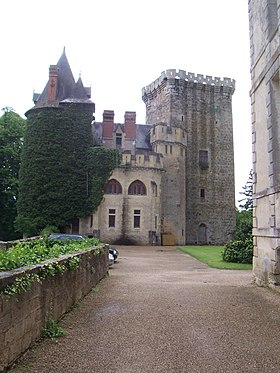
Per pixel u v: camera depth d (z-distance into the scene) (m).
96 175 40.41
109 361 5.64
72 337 6.68
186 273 17.44
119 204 41.12
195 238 51.81
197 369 5.40
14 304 5.13
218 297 10.73
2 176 42.47
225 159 54.78
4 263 5.45
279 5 11.66
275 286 11.88
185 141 49.00
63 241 14.93
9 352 4.97
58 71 44.25
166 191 45.72
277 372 5.31
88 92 44.34
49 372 5.06
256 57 14.27
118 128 45.34
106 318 8.17
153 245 41.47
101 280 13.98
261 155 13.49
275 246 11.79
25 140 40.94
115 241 40.59
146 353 6.05
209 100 55.22
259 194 13.51
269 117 12.41
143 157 42.34
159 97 55.72
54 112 40.50
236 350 6.23
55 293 7.33
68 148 40.22
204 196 53.09
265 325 7.75
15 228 40.22
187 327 7.57
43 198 38.94
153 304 9.70
